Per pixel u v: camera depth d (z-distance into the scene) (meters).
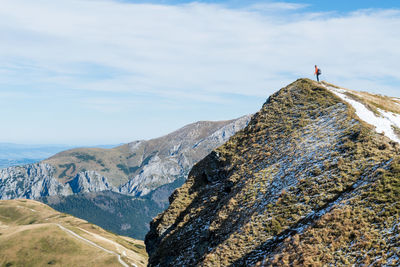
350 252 21.03
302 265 22.03
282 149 42.47
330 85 57.75
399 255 18.36
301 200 30.44
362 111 43.66
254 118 55.69
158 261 43.06
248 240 29.84
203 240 36.91
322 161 33.88
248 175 42.06
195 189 53.16
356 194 25.95
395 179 24.53
